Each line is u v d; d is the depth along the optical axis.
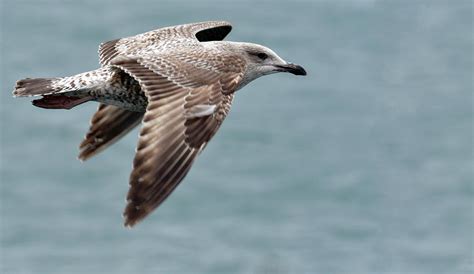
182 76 8.46
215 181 29.02
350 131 33.38
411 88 38.38
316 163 30.59
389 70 40.81
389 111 35.56
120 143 30.70
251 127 32.56
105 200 28.03
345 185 29.31
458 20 48.03
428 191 29.12
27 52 40.47
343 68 40.78
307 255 25.69
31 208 27.56
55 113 33.09
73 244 25.95
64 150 30.78
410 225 27.27
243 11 46.94
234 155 30.69
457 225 27.22
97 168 29.55
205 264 25.14
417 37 45.84
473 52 43.66
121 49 9.91
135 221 7.46
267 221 27.28
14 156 30.36
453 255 25.67
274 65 10.73
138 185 7.58
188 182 28.83
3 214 27.22
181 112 8.06
